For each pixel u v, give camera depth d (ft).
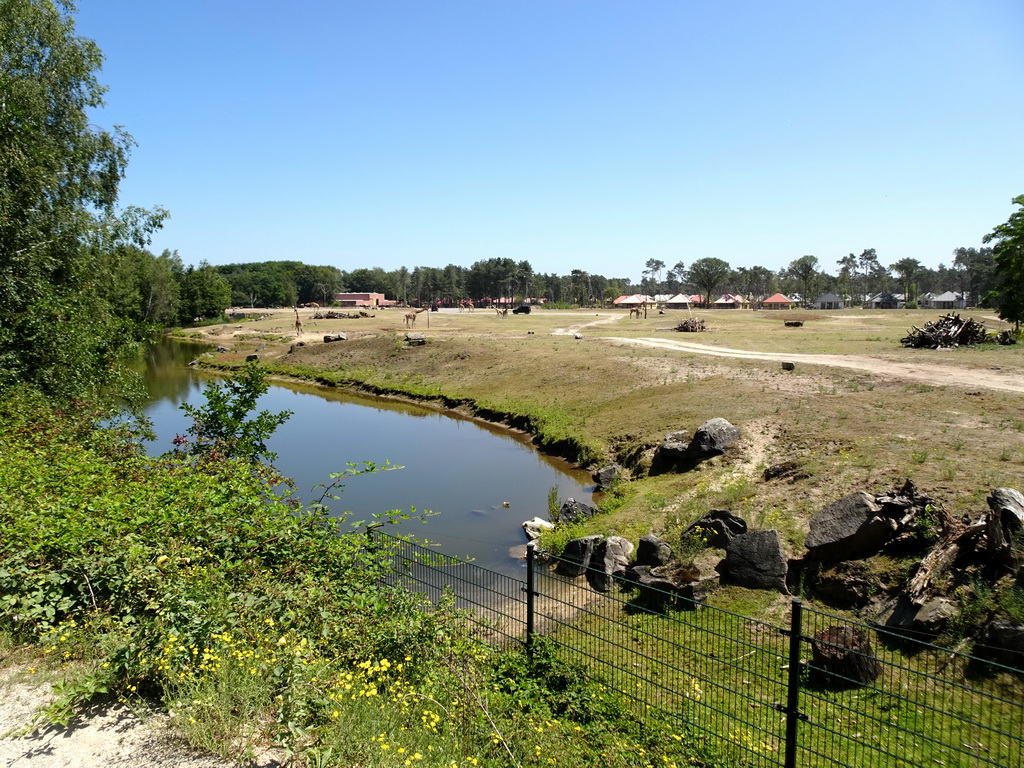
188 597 19.97
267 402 130.52
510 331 195.42
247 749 14.92
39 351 57.77
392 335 183.83
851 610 32.94
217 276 367.45
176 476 34.17
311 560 25.11
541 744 18.38
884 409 64.80
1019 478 41.22
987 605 28.48
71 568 21.20
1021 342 114.83
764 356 108.47
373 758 14.96
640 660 28.76
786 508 44.60
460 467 76.33
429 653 21.54
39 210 64.03
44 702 16.56
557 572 42.96
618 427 79.87
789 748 18.28
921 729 22.84
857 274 580.30
